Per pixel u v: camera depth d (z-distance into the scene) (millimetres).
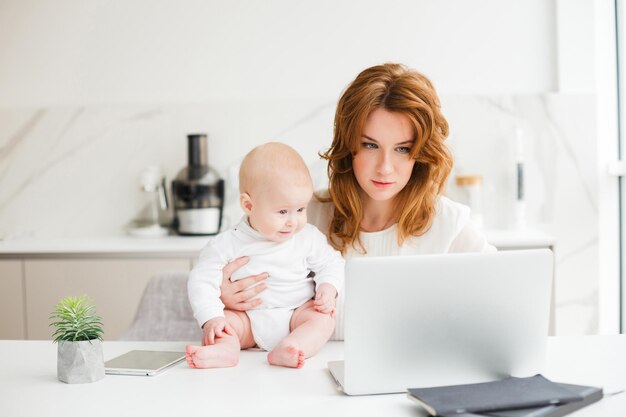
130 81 3223
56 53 3248
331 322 1420
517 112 3068
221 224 3098
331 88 3148
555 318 2824
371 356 1110
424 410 1047
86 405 1077
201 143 3031
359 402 1087
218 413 1034
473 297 1125
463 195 3076
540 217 3070
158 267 2791
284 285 1452
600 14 3045
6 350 1429
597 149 3039
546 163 3064
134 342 1505
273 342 1423
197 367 1271
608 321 3051
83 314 1225
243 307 1428
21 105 3271
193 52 3193
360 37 3135
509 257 1127
